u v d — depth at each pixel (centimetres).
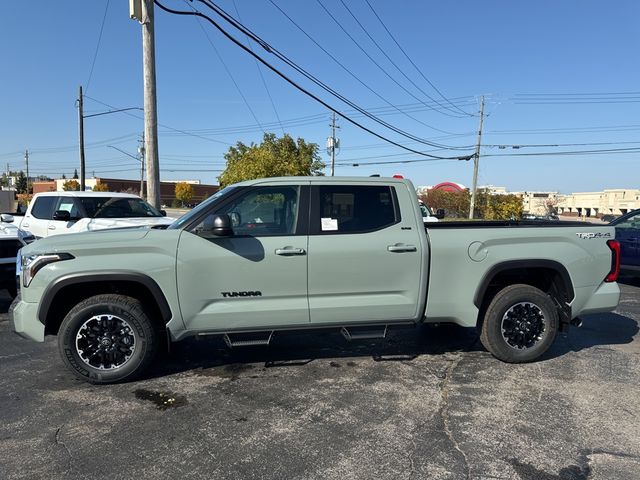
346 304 457
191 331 442
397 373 472
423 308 473
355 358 515
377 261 457
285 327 455
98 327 434
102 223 955
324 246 448
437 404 404
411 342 570
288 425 367
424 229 477
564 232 496
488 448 334
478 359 513
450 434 353
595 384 447
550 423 371
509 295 489
